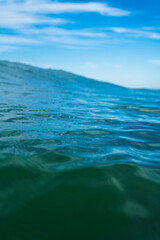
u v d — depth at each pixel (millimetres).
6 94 7926
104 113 5688
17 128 3424
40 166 2068
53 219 1364
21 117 4320
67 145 2746
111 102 8547
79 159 2291
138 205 1530
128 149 2781
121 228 1312
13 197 1563
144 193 1689
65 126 3830
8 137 2902
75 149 2613
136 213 1444
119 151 2664
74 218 1381
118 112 6027
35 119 4238
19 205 1478
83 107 6555
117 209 1476
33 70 19547
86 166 2107
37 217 1375
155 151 2768
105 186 1753
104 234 1262
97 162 2236
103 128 3883
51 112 5164
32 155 2322
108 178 1894
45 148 2568
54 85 14359
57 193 1629
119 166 2166
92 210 1459
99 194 1639
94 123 4289
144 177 1961
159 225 1343
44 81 15625
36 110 5262
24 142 2740
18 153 2348
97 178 1881
